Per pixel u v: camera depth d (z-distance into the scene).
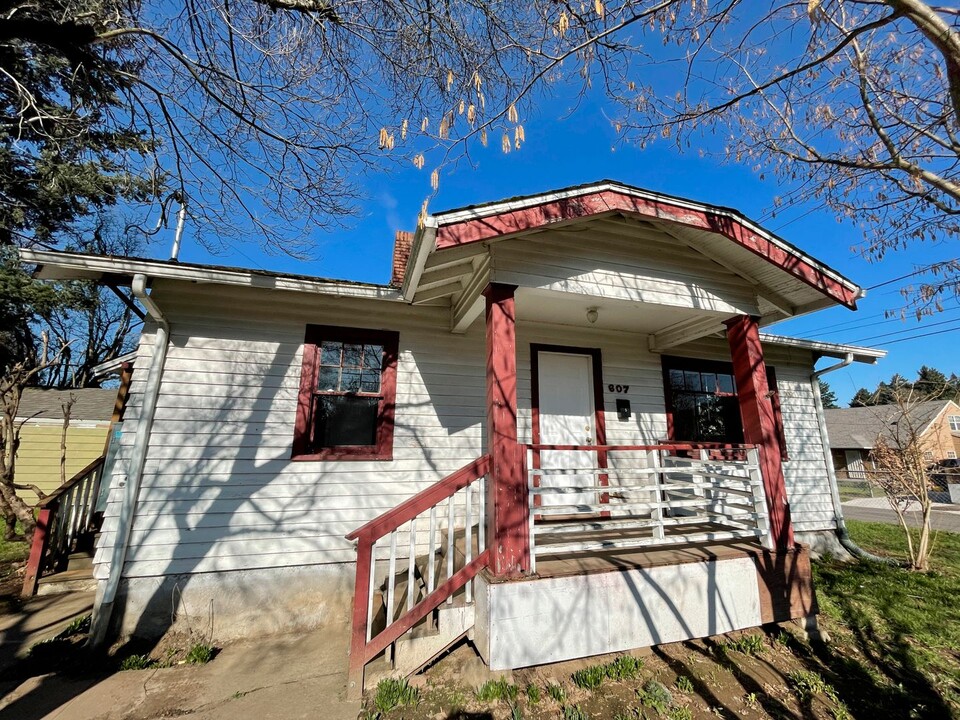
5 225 10.11
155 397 4.59
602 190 4.12
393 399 5.42
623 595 3.64
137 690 3.29
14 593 5.05
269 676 3.51
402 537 5.09
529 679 3.38
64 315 20.36
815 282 4.75
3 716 2.93
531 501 3.66
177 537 4.45
